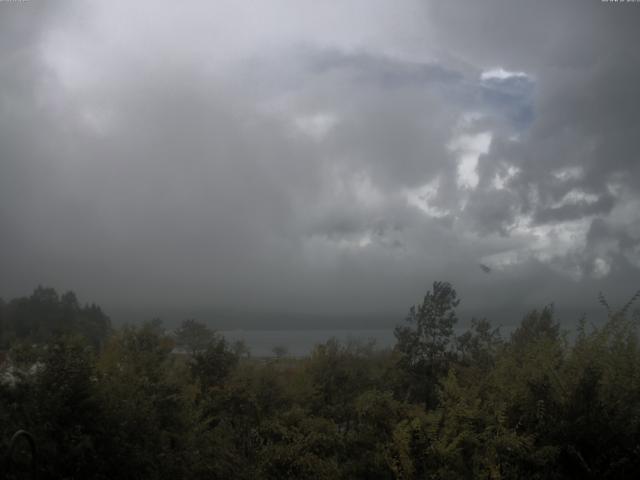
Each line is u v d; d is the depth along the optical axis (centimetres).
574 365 849
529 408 824
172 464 808
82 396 739
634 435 770
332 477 864
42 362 786
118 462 730
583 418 764
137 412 795
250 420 1163
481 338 1434
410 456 812
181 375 1155
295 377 1310
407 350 1424
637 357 843
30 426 686
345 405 1252
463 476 770
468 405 865
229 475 880
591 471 748
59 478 683
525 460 764
